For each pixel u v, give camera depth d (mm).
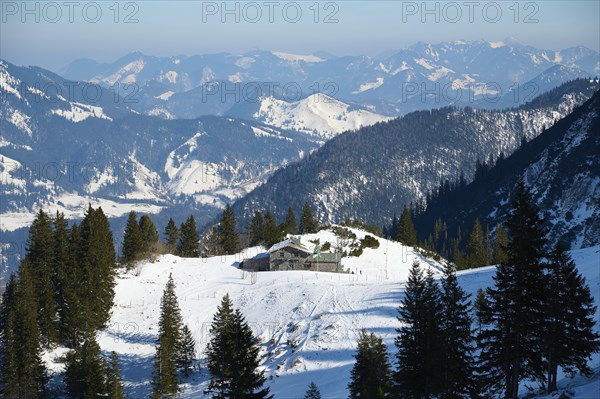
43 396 126938
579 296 72375
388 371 83375
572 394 66562
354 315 145500
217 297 171375
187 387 129875
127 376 135375
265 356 136875
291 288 169000
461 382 69250
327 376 120812
